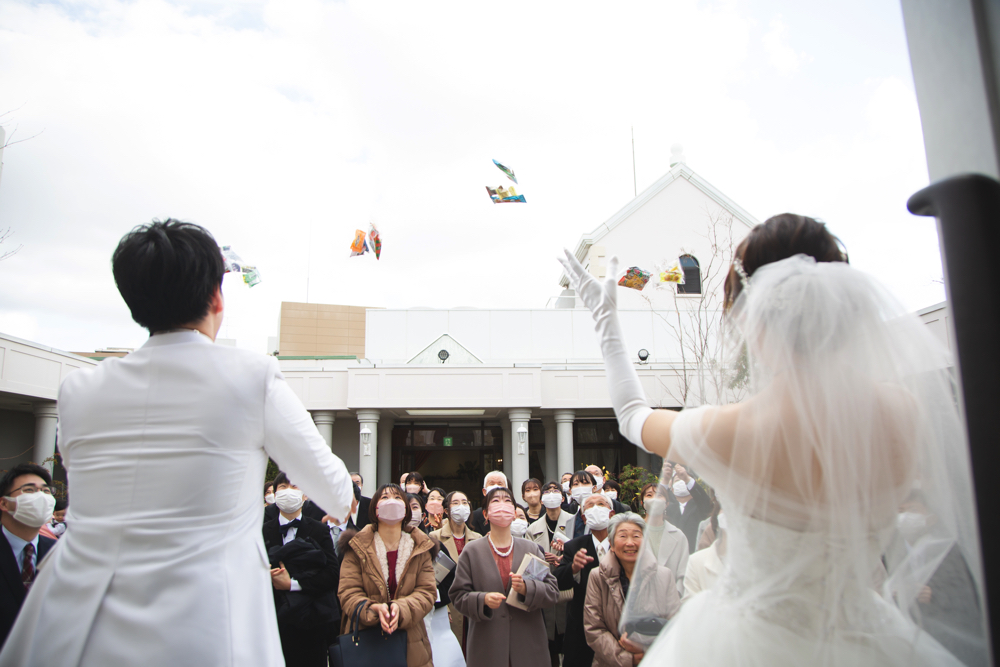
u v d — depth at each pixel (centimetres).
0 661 156
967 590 135
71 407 167
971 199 89
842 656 129
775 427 131
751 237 161
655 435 150
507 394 1725
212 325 185
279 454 172
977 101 93
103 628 147
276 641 165
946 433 138
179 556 151
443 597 549
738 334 154
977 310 88
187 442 158
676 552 221
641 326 2100
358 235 1516
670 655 154
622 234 2395
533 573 461
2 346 1310
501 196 1260
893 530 136
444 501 759
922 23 104
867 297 140
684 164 2434
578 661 475
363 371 1725
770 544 135
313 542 489
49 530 457
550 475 1933
